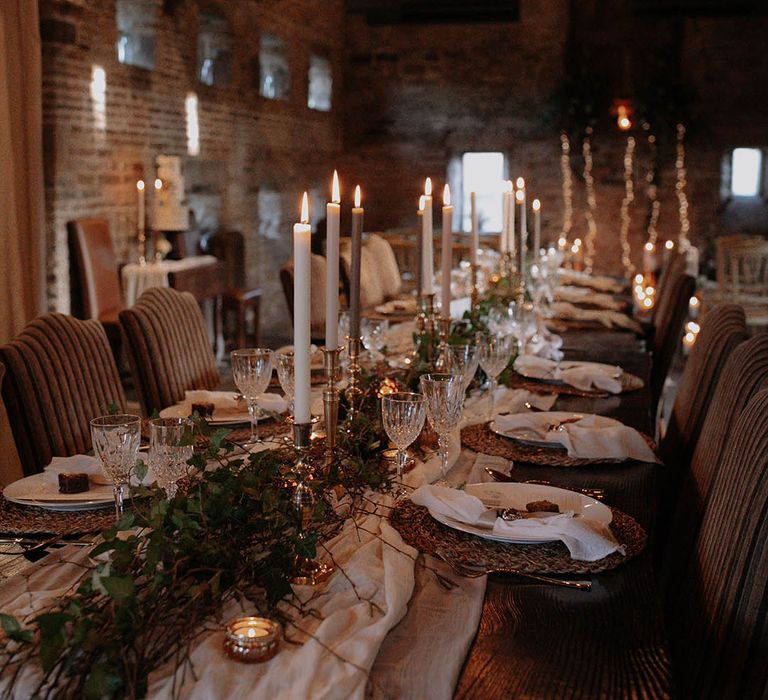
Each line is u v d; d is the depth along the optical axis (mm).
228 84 8180
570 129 10992
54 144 5570
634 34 10844
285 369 2100
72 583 1417
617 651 1266
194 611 1209
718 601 1618
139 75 6562
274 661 1160
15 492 1797
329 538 1576
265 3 8836
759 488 1536
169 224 6660
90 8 5859
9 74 5203
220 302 7691
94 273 5820
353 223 1963
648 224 11109
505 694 1154
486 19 10992
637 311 7852
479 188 11430
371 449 1930
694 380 2896
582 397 2840
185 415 2385
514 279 3898
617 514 1747
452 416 1847
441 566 1511
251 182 8812
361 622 1267
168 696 1099
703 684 1621
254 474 1462
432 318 2584
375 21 11031
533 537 1565
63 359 2459
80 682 1099
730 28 10633
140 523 1301
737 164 10969
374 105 11383
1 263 5223
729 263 9086
